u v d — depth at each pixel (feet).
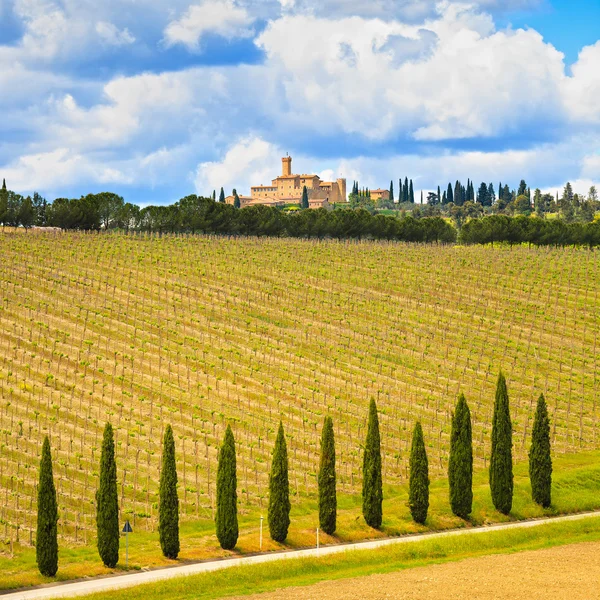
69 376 589.32
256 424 565.12
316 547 409.69
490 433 593.83
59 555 387.96
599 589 312.09
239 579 342.03
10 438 497.05
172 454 385.70
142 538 416.26
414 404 627.46
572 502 481.05
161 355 650.02
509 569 346.33
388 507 467.11
